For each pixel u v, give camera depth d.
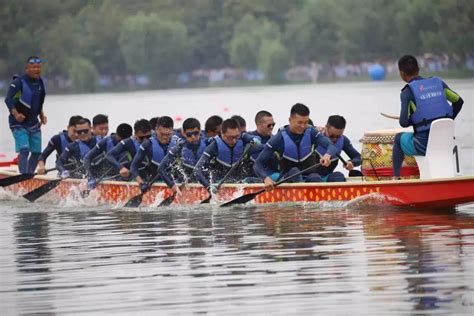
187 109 118.50
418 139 35.31
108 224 35.94
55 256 29.56
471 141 67.69
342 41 172.88
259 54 179.12
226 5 183.00
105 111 120.50
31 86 48.31
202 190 40.03
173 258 28.19
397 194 35.56
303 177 38.78
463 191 34.16
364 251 27.62
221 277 25.42
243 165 40.25
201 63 182.62
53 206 43.31
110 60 176.38
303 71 177.50
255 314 22.03
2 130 110.12
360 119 92.00
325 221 33.38
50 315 22.77
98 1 177.12
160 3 181.25
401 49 167.50
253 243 29.88
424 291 22.98
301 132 38.03
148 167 41.81
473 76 161.62
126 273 26.47
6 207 43.56
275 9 180.75
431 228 30.92
